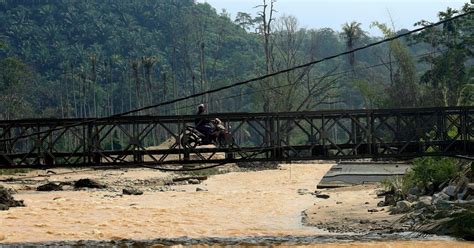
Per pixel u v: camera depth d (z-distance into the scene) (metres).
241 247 24.83
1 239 26.50
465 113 30.25
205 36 193.75
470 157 30.92
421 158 34.53
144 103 158.88
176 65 179.88
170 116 29.64
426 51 153.38
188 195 43.09
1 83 138.25
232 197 41.62
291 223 30.61
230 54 192.88
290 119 29.95
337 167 56.25
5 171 62.81
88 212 33.84
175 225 30.06
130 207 35.91
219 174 63.28
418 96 83.50
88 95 168.50
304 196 41.72
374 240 25.11
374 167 53.81
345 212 32.53
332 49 185.50
